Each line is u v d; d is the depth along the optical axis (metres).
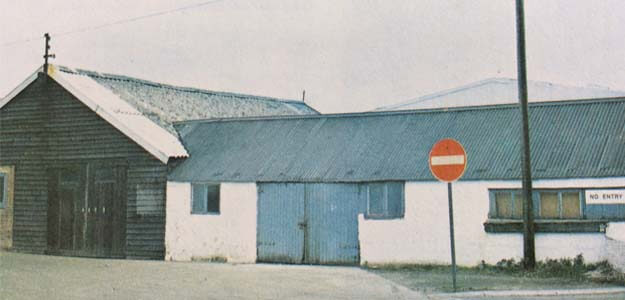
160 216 23.09
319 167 21.55
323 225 21.06
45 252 25.05
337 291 15.45
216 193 22.50
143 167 23.50
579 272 17.44
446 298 14.42
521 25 17.72
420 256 19.67
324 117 24.20
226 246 22.12
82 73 26.89
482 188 19.09
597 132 19.59
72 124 24.98
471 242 19.11
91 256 24.17
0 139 26.27
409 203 19.92
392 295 14.80
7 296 14.66
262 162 22.50
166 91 30.38
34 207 25.41
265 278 17.78
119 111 24.78
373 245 20.28
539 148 19.55
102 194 24.23
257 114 34.25
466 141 20.69
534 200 18.69
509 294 14.60
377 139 22.12
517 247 18.62
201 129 25.23
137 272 19.20
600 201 17.94
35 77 25.39
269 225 21.70
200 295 14.84
